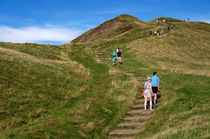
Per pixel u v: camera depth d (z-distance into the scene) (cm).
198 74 2030
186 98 1220
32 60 1845
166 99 1241
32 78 1446
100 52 3291
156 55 3275
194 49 4125
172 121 932
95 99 1309
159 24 6900
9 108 1015
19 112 1013
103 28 7200
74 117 999
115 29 6700
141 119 1029
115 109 1178
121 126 978
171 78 1802
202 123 830
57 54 2631
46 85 1411
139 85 1596
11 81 1291
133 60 2836
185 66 2745
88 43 4178
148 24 7156
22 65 1603
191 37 5034
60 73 1738
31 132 769
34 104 1122
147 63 2658
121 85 1616
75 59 2530
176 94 1309
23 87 1270
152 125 942
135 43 4053
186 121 888
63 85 1500
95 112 1095
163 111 1073
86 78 1769
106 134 909
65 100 1263
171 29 5731
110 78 1836
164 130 842
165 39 4462
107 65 2405
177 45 4184
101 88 1554
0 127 855
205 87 1466
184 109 1062
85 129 902
